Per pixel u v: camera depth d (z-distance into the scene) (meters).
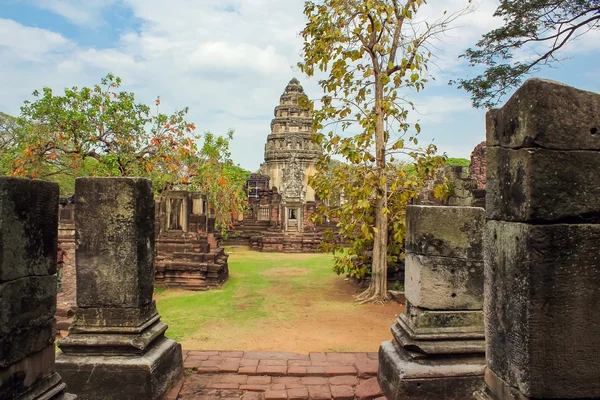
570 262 2.45
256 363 5.82
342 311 9.27
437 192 10.12
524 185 2.49
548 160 2.45
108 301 4.81
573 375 2.44
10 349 2.92
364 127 9.87
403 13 9.41
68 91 14.30
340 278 13.66
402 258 10.61
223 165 20.31
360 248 10.72
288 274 14.61
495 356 2.86
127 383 4.55
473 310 4.77
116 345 4.68
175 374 5.21
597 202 2.48
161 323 5.36
